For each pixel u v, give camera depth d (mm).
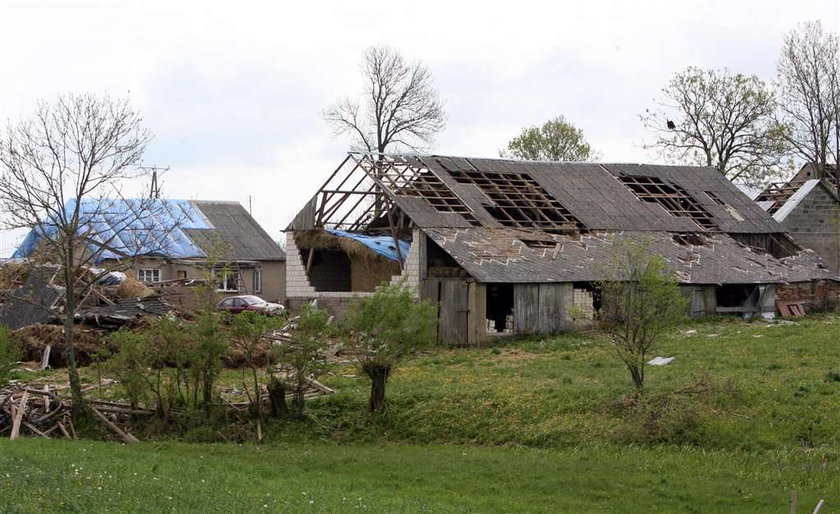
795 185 64188
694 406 25344
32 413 27969
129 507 16453
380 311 28297
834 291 54375
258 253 62938
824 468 21781
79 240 28938
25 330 39750
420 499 19688
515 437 26047
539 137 84875
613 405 26547
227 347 28172
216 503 17359
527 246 47469
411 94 81688
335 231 50906
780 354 34000
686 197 58156
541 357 37719
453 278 44938
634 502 20078
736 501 19969
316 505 17906
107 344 37312
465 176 53125
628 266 31875
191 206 63969
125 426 27969
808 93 66625
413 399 29031
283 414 28391
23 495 16531
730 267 51375
